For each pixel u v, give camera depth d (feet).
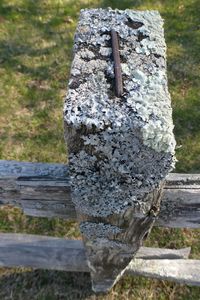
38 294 8.44
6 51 13.08
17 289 8.50
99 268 7.07
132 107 4.33
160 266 7.56
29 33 13.71
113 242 6.18
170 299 8.37
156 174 4.71
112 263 6.84
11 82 12.25
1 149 10.75
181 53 13.10
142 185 4.85
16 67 12.64
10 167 5.80
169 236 9.27
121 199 5.10
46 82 12.33
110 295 8.33
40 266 7.71
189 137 11.03
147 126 4.20
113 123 4.22
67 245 7.50
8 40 13.44
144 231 5.90
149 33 5.19
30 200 6.09
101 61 4.85
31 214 6.42
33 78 12.41
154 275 7.57
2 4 14.52
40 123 11.35
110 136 4.30
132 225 5.75
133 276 8.54
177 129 11.17
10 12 14.32
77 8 14.57
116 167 4.62
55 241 7.54
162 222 6.25
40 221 9.52
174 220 6.18
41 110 11.63
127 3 14.69
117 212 5.39
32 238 7.55
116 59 4.81
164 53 5.01
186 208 5.90
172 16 14.29
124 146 4.39
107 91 4.51
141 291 8.43
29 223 9.50
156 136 4.27
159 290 8.46
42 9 14.51
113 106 4.35
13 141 10.94
